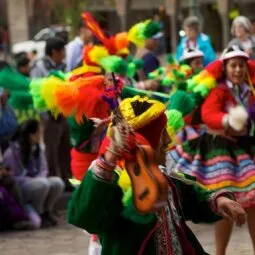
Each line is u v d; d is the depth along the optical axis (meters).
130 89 11.19
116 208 7.58
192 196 8.20
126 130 7.25
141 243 7.66
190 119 15.45
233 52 13.41
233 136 13.52
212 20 51.66
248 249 15.42
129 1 48.25
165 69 17.31
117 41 12.23
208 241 16.22
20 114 21.00
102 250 7.82
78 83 10.27
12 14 54.28
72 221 7.53
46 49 20.84
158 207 7.07
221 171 13.26
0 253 15.99
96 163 7.36
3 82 9.18
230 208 7.98
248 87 13.70
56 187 18.95
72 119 12.08
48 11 49.31
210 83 13.36
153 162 7.21
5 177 18.45
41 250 16.16
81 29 20.09
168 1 45.38
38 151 19.33
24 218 18.48
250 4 54.34
